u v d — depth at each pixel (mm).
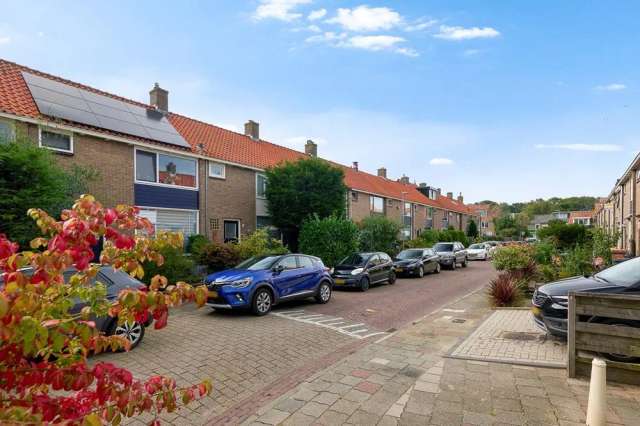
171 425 3986
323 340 7098
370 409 4059
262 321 8578
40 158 9109
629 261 6785
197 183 17031
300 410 4059
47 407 1716
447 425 3689
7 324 1507
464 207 59656
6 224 8523
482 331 7242
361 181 32531
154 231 2232
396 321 8945
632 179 22203
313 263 11086
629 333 4492
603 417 3531
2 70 12898
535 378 4809
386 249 23453
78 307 3545
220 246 14438
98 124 13430
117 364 5691
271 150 24078
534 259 13727
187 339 7031
